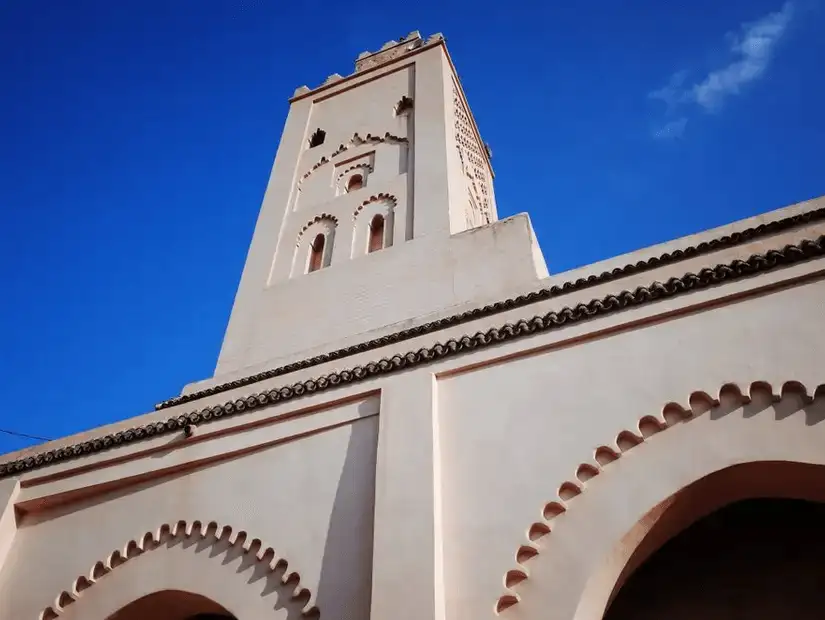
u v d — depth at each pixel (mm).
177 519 7094
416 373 6883
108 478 7820
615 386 5957
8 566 7625
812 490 5207
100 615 6793
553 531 5355
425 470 5922
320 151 14672
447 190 11422
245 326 10883
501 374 6535
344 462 6586
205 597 6398
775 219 6996
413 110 14297
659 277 6734
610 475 5496
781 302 5871
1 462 8703
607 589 5066
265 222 13328
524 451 5852
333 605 5609
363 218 12164
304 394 7430
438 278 9695
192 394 8977
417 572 5273
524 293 7723
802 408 5254
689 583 6285
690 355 5875
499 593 5117
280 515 6512
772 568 6109
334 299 10438
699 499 5363
